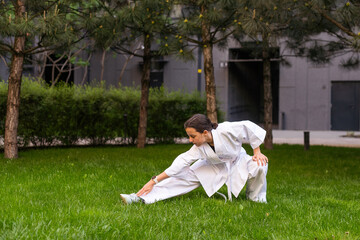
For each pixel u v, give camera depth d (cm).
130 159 838
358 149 1224
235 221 346
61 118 1156
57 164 712
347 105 2330
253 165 409
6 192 443
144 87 1164
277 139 1727
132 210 374
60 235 280
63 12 749
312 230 324
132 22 824
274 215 368
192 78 2389
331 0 642
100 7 829
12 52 816
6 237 273
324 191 522
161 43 855
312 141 1630
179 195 433
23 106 1052
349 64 1076
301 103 2388
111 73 2481
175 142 1407
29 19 644
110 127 1269
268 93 1178
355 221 355
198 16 745
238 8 707
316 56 1059
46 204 388
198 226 328
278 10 739
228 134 379
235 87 2502
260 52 1173
